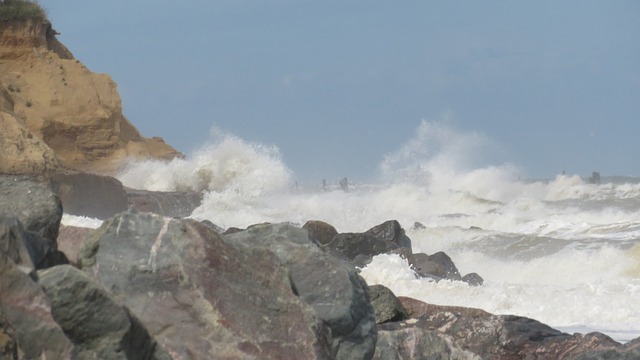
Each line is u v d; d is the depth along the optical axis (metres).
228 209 156.88
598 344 39.25
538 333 40.53
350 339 32.12
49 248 28.78
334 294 32.25
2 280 25.34
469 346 41.12
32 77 193.75
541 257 96.88
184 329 29.02
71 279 25.98
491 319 41.69
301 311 30.41
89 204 137.88
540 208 164.75
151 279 29.81
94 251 31.09
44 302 25.30
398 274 66.50
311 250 33.50
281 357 29.14
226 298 29.75
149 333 28.08
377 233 90.69
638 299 59.06
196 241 30.55
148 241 30.61
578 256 91.31
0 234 26.56
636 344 36.09
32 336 25.05
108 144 192.75
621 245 99.44
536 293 61.66
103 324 26.05
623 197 186.38
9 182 32.66
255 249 31.55
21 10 196.50
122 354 25.98
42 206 31.77
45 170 133.88
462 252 103.94
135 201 152.00
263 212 149.75
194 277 29.81
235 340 28.95
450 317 42.34
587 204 167.12
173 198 159.25
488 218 139.12
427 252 106.81
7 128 136.62
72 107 191.88
